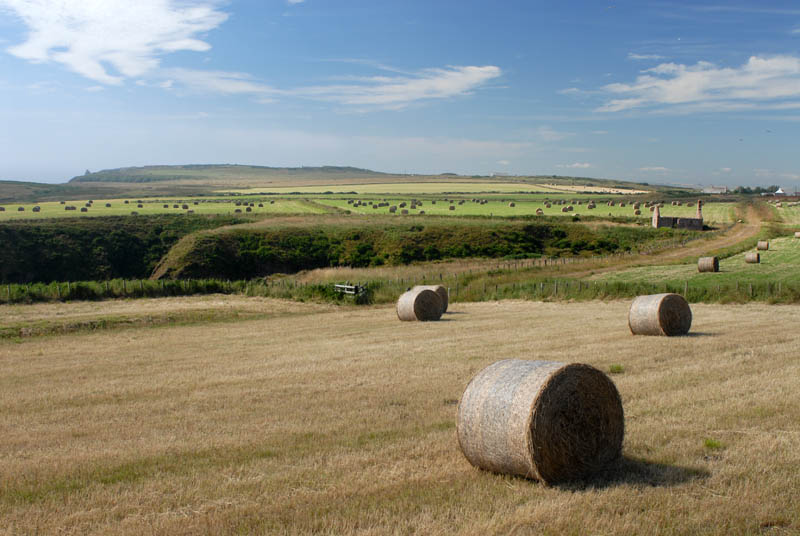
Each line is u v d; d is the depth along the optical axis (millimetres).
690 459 7973
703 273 44125
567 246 71438
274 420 10680
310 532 6219
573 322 24609
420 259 64688
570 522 6297
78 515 6805
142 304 34688
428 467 8039
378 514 6582
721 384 12211
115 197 154250
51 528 6527
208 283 41500
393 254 65750
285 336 23281
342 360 16984
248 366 16594
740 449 8250
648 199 144125
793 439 8648
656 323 19656
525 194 167750
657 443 8641
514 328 23203
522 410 7430
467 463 8188
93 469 8352
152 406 12188
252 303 35781
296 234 70625
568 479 7535
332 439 9344
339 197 145750
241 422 10648
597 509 6609
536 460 7301
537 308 31359
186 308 32312
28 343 22312
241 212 96375
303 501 6992
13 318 27656
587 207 113875
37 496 7445
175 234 73500
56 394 13688
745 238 72125
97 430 10508
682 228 85312
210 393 13227
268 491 7316
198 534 6258
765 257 53000
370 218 87000
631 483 7340
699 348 16984
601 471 7801
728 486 7105
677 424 9461
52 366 17578
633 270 47812
